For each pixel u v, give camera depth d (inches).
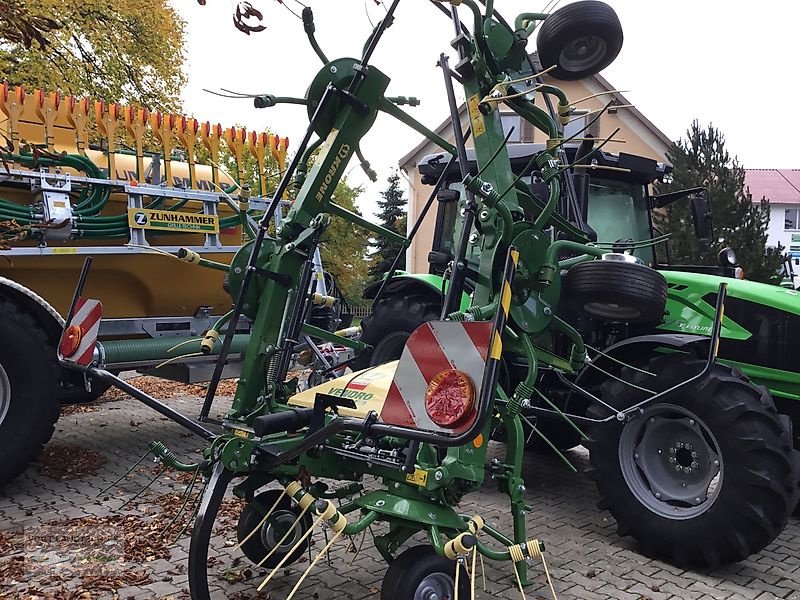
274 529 129.6
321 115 125.2
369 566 140.2
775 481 137.1
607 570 146.5
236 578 131.0
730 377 146.1
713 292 175.0
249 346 123.5
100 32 477.7
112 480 195.5
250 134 229.0
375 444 113.2
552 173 133.9
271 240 128.3
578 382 175.3
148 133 219.6
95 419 275.7
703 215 216.2
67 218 188.2
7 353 173.6
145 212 203.9
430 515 102.6
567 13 138.1
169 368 223.5
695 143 612.1
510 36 142.4
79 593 124.3
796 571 149.0
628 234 216.7
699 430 149.6
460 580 104.8
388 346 227.1
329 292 245.9
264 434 109.0
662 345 158.6
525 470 225.3
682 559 148.0
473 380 89.4
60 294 210.2
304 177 133.9
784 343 165.2
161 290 227.5
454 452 108.8
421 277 225.3
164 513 167.2
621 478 157.3
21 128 192.7
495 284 128.3
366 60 126.4
